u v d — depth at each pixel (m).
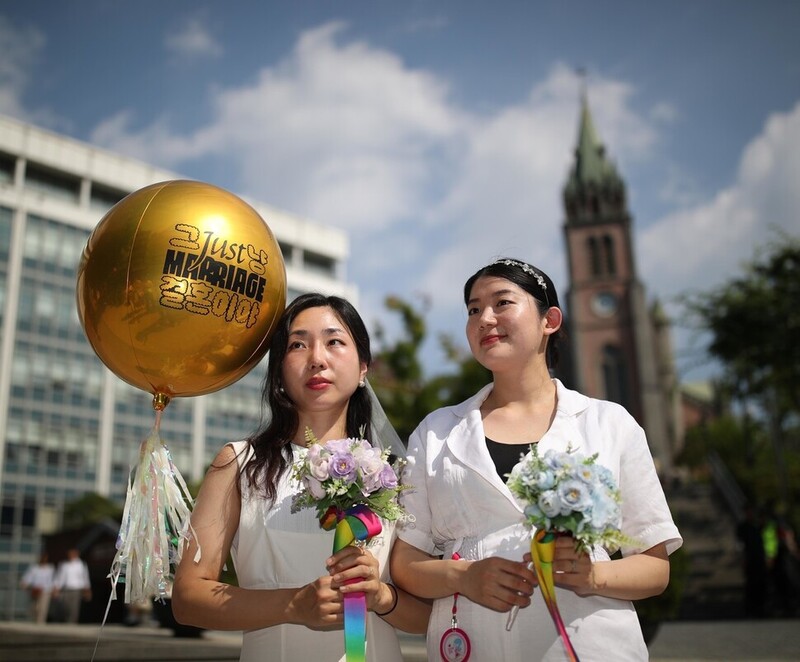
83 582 15.95
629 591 2.64
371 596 2.80
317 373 3.15
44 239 51.47
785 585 13.41
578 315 62.88
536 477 2.49
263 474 3.12
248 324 3.11
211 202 3.11
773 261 16.58
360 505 2.78
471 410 3.16
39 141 55.44
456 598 2.87
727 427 52.03
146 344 2.99
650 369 59.88
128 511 3.02
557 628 2.48
